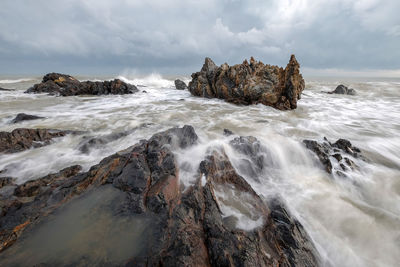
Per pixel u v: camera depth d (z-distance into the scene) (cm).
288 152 763
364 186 605
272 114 1441
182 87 3203
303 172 679
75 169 573
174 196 425
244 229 378
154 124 1087
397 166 723
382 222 470
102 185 468
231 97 1875
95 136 888
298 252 365
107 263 287
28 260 292
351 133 1060
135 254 301
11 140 727
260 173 654
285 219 427
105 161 537
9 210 404
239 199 465
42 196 435
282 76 1662
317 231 447
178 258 288
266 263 314
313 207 512
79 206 401
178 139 687
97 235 335
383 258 397
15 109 1495
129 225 355
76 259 293
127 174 482
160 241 321
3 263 288
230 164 574
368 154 812
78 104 1759
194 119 1269
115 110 1519
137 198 413
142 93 2542
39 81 3938
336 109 1656
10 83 3547
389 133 1066
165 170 500
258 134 961
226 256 302
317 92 2817
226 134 887
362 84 3638
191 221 370
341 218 482
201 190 454
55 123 1111
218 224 371
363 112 1549
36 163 644
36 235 334
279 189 580
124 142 823
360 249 414
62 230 344
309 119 1317
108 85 2455
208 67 2316
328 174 657
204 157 596
